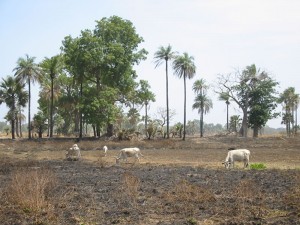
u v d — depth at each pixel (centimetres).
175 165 2688
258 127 7825
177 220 1127
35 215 1166
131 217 1162
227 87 7631
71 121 9175
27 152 4166
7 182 1811
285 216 1144
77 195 1472
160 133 7075
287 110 10438
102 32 6362
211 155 3700
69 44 6209
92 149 4562
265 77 7638
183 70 6694
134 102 6881
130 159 3238
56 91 7738
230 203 1325
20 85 7106
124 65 6203
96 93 6206
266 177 1948
